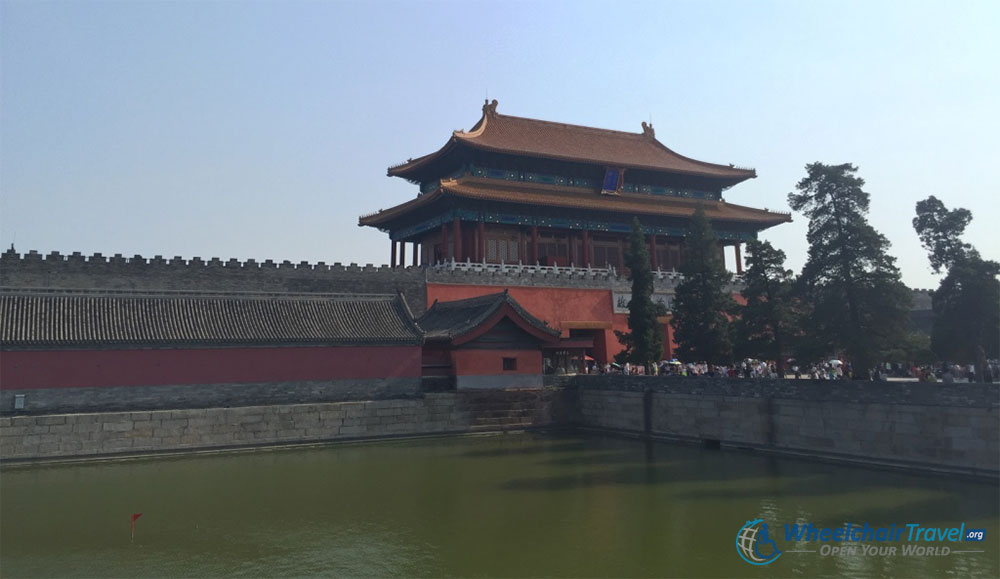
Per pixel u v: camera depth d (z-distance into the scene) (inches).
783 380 1509.6
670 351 2581.2
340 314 1950.1
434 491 1211.9
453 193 2502.5
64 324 1599.4
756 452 1552.7
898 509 1048.2
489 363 1995.6
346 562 851.4
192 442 1589.6
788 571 812.6
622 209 2780.5
